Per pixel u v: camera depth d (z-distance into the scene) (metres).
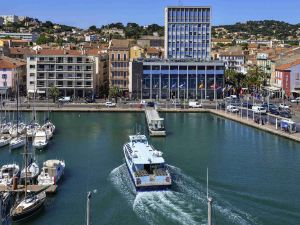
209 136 149.00
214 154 121.25
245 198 82.19
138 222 73.38
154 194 83.75
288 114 182.38
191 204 78.50
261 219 72.25
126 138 144.62
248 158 116.19
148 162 91.50
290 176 98.50
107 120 182.12
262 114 191.38
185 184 90.69
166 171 89.19
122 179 97.06
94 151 125.50
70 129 161.00
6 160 115.12
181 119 188.50
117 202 82.75
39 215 78.56
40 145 126.06
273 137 145.88
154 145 134.38
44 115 192.38
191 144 135.62
